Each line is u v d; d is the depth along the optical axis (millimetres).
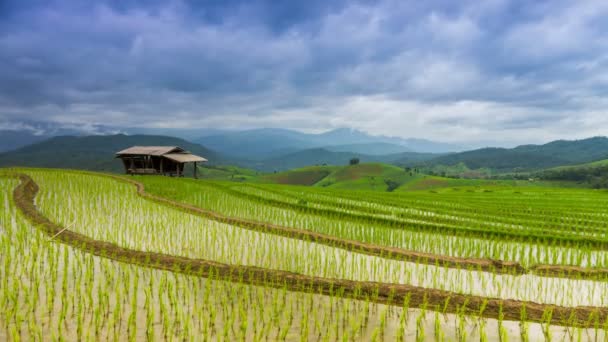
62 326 7723
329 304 9516
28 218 17000
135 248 13789
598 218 26047
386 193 43625
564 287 11648
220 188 34406
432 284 11594
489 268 13023
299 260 13445
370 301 9773
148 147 52812
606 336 8172
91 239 13945
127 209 20984
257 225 18359
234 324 8141
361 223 21281
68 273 10680
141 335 7555
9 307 8352
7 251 11398
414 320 8836
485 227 21094
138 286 10109
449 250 16203
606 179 167375
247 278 10914
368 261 13812
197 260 12094
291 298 9781
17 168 44031
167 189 30703
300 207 24984
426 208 27766
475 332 8406
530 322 8914
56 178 34344
